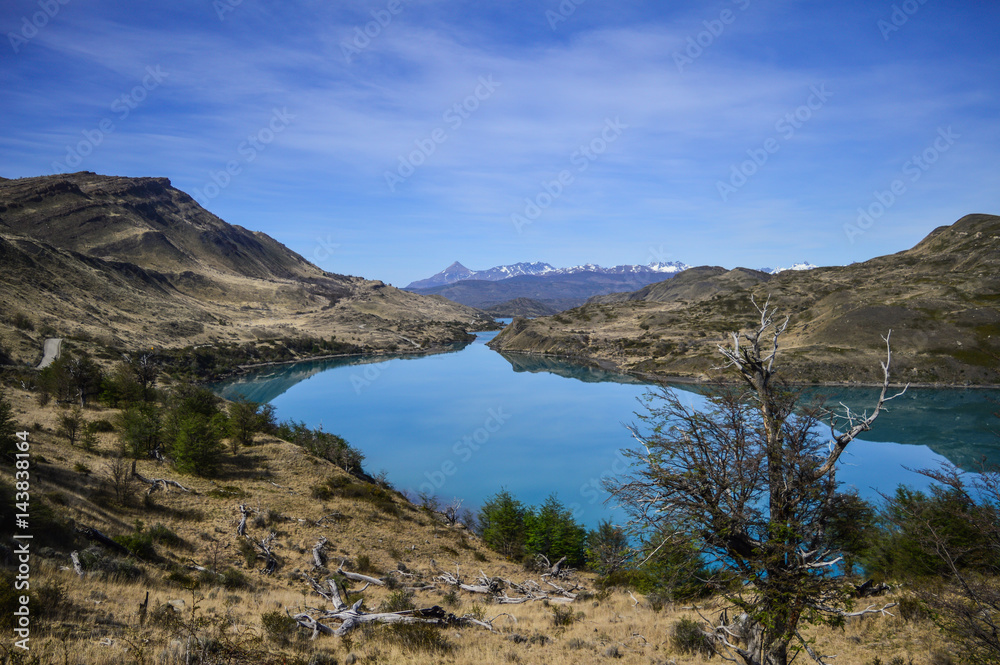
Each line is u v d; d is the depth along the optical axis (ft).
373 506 153.07
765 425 39.52
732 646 40.81
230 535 111.34
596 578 117.80
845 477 194.70
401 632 62.69
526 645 62.23
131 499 114.01
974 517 48.70
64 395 215.92
